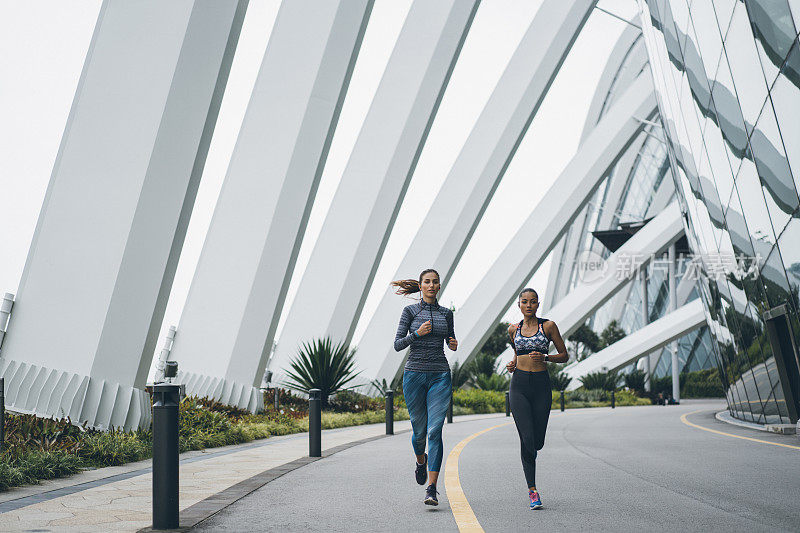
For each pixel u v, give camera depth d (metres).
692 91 17.47
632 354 48.53
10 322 10.95
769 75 11.44
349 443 12.10
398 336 5.88
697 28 15.69
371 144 26.20
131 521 4.85
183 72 11.46
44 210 11.28
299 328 25.50
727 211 16.41
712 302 22.11
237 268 18.42
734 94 13.71
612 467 8.34
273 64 19.22
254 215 18.59
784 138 11.20
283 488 6.53
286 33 19.30
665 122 23.12
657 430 15.88
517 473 7.72
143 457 9.14
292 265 18.78
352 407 21.39
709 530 4.55
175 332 18.47
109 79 11.51
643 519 4.94
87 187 11.28
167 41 11.49
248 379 17.92
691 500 5.82
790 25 10.02
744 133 13.51
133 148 11.31
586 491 6.36
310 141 18.64
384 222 25.67
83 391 10.50
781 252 12.57
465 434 14.62
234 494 6.09
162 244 11.28
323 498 5.93
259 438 13.30
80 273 11.05
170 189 11.35
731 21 12.98
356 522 4.84
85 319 10.91
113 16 11.62
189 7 11.52
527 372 5.85
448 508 5.43
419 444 5.87
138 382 11.17
